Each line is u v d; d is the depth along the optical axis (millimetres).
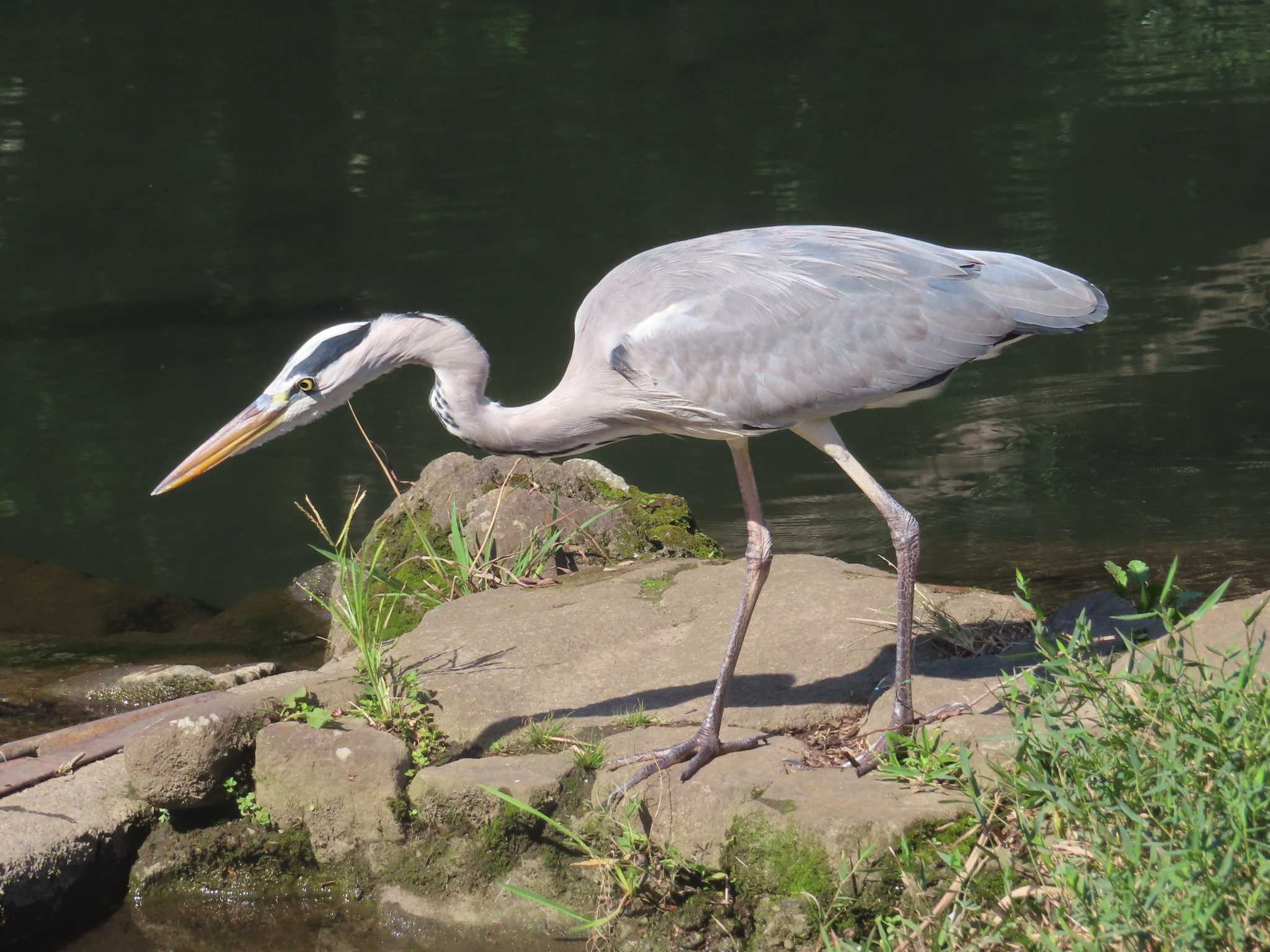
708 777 6492
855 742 6996
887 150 26078
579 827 6664
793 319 6953
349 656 8703
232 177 25812
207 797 7008
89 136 28172
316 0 39594
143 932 6934
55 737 7793
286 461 15617
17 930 6676
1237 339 17000
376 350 7191
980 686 7188
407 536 10602
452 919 6773
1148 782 5508
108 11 38375
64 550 13484
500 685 7695
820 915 5949
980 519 12922
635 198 23797
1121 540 12094
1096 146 25797
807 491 14125
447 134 28078
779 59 33500
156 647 10727
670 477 14812
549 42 35406
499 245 21750
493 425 7254
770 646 7926
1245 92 28797
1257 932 5008
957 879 5746
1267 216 21438
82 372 17594
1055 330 7188
